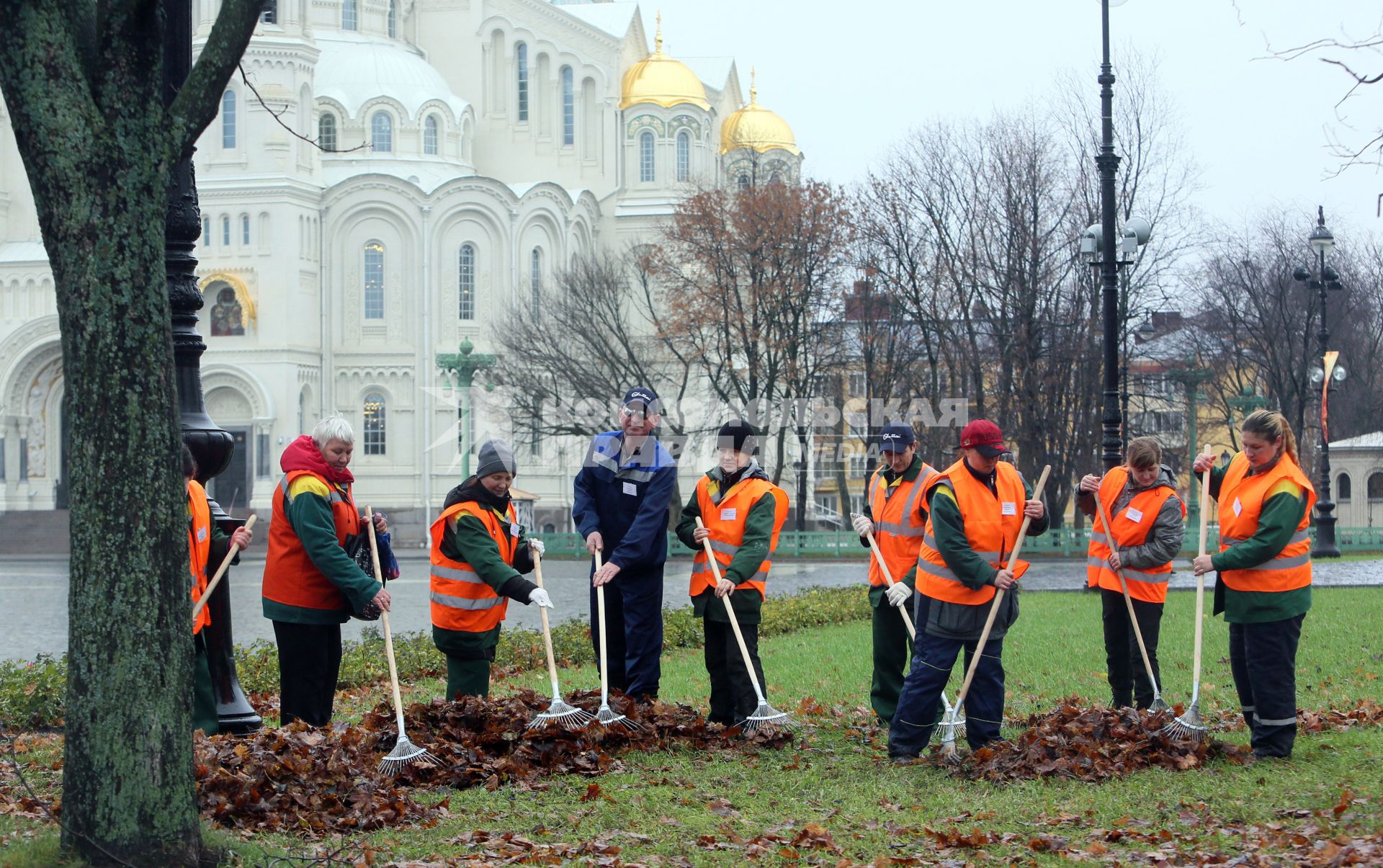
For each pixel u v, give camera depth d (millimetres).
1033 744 8586
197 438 9992
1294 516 8539
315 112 63188
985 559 8758
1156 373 50469
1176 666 13438
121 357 5973
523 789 8125
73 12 5961
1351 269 57844
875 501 10492
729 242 48688
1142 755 8570
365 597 8719
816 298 48938
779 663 15219
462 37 71125
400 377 62594
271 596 9234
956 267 47531
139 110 6016
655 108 70812
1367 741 9031
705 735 9445
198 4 61625
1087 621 18672
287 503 9047
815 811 7703
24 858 6039
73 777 6027
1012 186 45469
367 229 62656
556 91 70688
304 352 61219
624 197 71375
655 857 6727
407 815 7496
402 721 8328
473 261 63188
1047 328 45438
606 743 9078
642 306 63188
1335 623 16672
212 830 6797
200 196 60562
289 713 9273
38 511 60969
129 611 5988
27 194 65125
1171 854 6551
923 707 8945
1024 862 6543
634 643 10195
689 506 10258
